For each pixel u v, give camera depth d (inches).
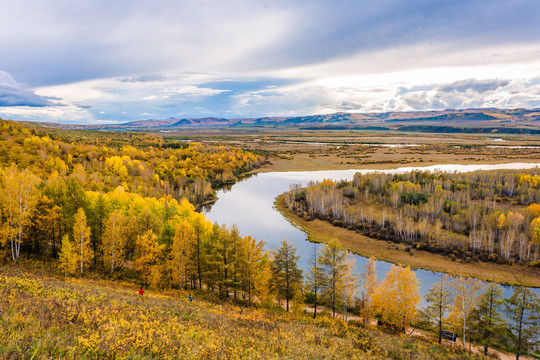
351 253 2901.1
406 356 971.3
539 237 2677.2
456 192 4254.4
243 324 962.7
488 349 1514.5
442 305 1558.8
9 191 1582.2
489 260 2625.5
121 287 1428.4
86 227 1626.5
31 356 363.3
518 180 4655.5
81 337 449.1
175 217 2092.8
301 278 1759.4
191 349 556.4
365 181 5098.4
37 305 605.6
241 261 1631.4
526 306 1477.6
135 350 480.7
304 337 922.1
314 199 4247.0
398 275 1612.9
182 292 1536.7
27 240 1800.0
